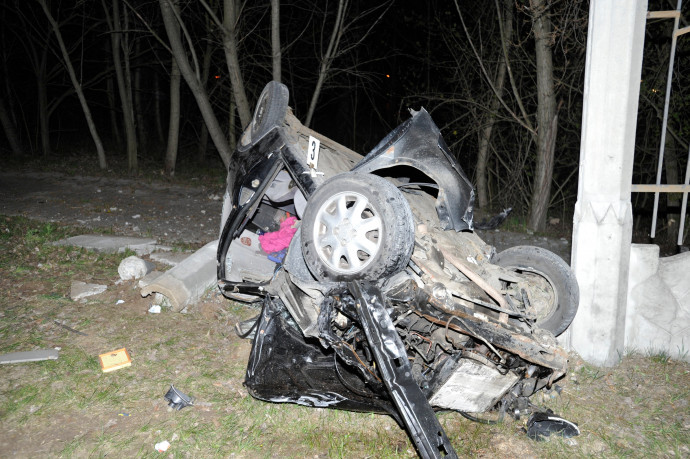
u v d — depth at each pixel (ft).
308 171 14.94
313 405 13.84
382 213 11.74
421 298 12.37
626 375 16.74
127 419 13.69
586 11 34.42
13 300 19.93
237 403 14.53
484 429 13.91
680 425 14.33
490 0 42.91
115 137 74.38
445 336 12.80
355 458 12.61
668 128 35.40
